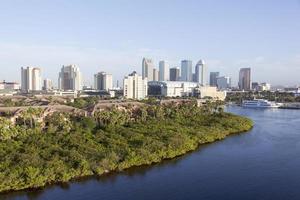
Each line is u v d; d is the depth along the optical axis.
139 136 154.62
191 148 151.75
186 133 172.25
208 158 139.12
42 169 106.44
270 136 189.88
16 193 97.88
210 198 97.75
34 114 172.62
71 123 171.00
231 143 169.12
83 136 148.00
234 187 106.06
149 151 133.75
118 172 117.94
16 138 139.50
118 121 186.88
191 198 97.75
